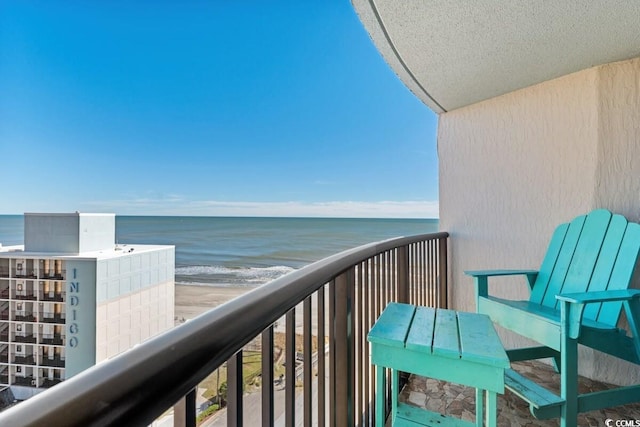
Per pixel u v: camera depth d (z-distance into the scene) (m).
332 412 1.19
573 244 2.15
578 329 1.53
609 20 1.65
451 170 2.99
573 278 2.05
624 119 2.12
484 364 1.07
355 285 1.38
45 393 0.33
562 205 2.37
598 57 2.07
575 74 2.30
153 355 0.40
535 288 2.25
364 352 1.52
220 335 0.51
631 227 1.86
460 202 2.92
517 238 2.59
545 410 1.53
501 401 1.92
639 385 1.66
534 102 2.51
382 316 1.45
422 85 2.47
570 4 1.53
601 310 1.82
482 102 2.80
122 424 0.34
